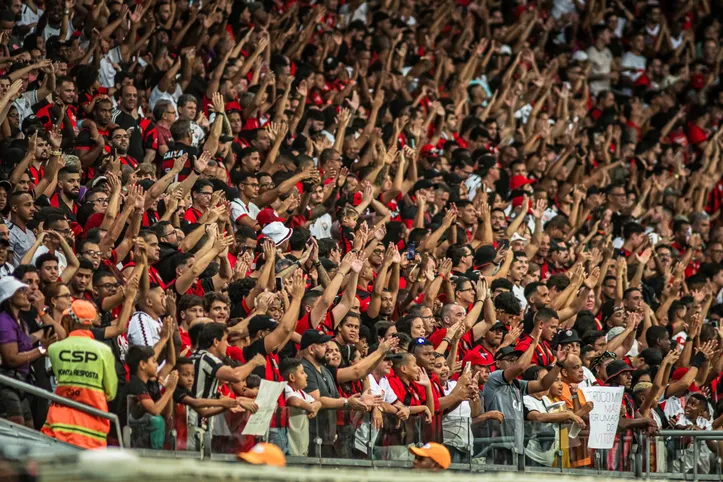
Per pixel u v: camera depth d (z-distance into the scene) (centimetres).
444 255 5022
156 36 5644
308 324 3772
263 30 5841
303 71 6138
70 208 4150
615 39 8100
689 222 6875
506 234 5494
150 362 3039
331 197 5044
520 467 3616
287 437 3159
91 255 3550
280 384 3130
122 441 2959
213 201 4316
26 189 3825
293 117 5712
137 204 3803
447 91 6950
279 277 4047
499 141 6650
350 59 6638
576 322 4794
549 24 8062
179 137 4744
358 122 5956
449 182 5650
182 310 3491
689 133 7825
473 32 7606
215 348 3197
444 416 3522
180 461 2266
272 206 4778
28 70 4469
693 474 3956
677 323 5597
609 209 6400
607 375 4247
